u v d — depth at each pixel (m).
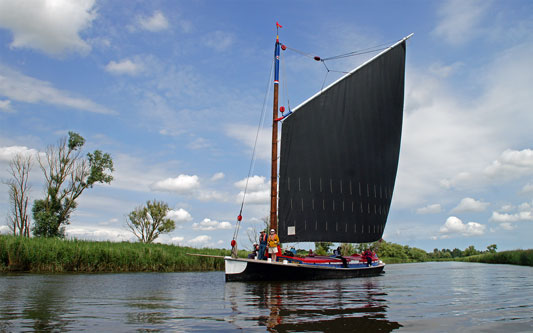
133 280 16.11
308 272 15.91
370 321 6.11
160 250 27.52
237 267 15.47
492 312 7.04
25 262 21.59
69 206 41.38
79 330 5.50
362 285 13.25
